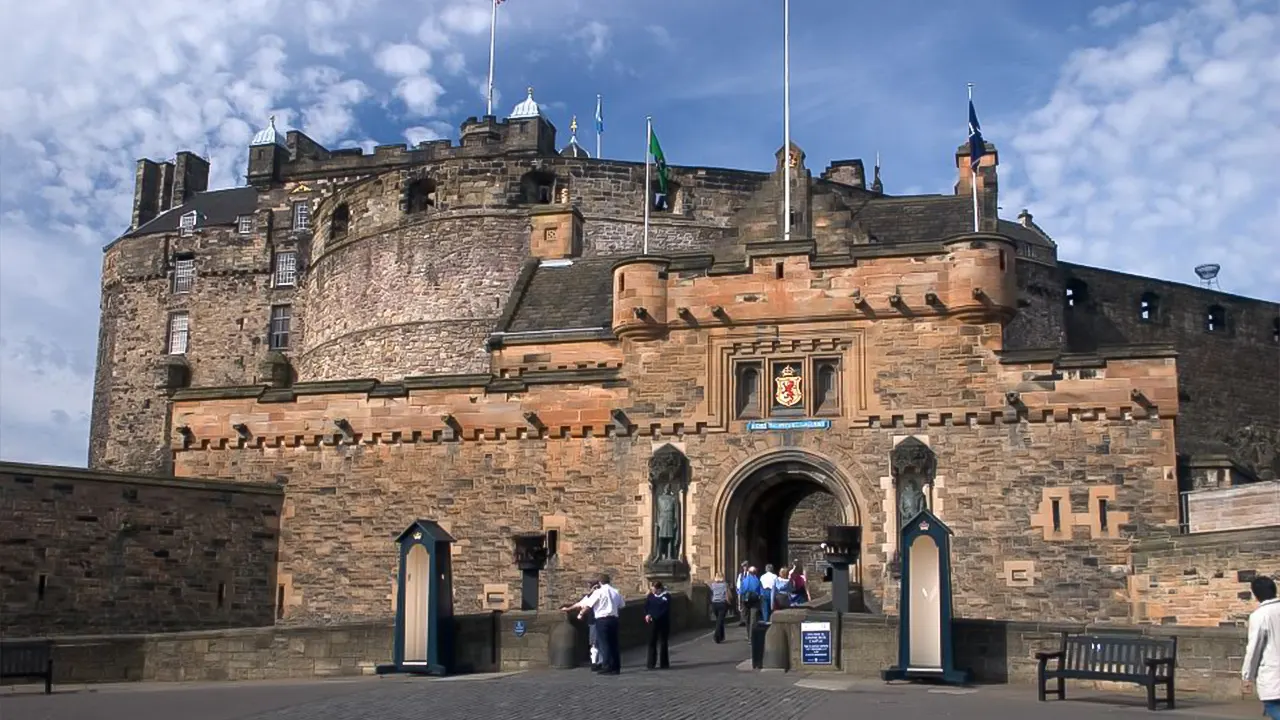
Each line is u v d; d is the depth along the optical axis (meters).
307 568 36.22
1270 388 73.19
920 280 33.19
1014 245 33.31
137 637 25.59
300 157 80.94
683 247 55.91
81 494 33.50
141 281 73.38
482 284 55.00
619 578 33.84
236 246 71.62
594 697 19.56
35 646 22.36
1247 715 17.88
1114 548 31.12
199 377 70.81
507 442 35.31
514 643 24.58
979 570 31.83
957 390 32.62
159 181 83.25
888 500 32.66
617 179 56.31
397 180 57.97
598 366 37.16
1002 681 22.02
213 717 17.91
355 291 58.44
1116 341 68.31
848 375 33.38
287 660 25.03
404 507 35.75
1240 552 27.94
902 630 22.09
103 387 73.94
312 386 36.94
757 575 32.41
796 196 45.00
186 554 35.00
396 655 24.09
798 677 22.66
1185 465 34.28
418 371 54.94
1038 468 31.94
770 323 33.97
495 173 56.00
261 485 36.53
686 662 25.55
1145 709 18.53
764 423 33.66
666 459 33.78
